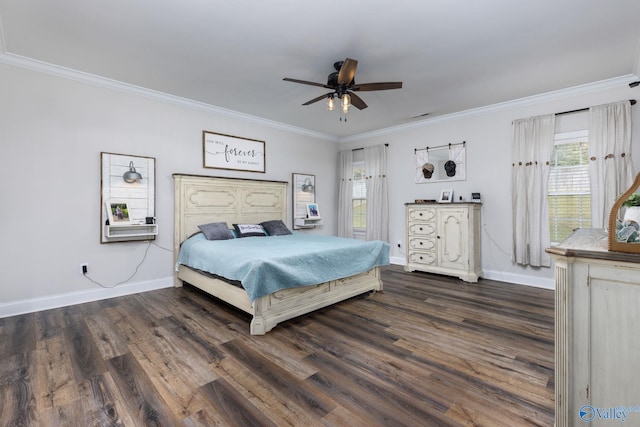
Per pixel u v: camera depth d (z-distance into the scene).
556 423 1.35
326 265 3.22
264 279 2.65
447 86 3.76
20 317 2.98
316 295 3.16
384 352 2.30
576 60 3.11
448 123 5.00
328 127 5.75
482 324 2.83
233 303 3.02
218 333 2.64
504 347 2.37
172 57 3.04
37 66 3.15
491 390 1.82
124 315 3.06
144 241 3.93
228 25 2.50
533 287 4.10
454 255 4.55
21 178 3.10
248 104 4.45
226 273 3.00
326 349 2.35
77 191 3.42
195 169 4.41
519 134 4.22
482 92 3.97
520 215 4.20
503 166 4.43
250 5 2.24
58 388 1.84
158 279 4.05
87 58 3.07
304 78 3.54
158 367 2.08
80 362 2.14
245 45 2.81
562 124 3.94
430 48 2.86
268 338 2.55
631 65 3.23
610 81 3.57
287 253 3.03
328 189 6.46
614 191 3.52
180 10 2.30
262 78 3.54
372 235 5.92
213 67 3.27
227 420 1.57
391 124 5.52
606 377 1.23
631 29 2.55
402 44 2.79
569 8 2.28
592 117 3.67
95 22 2.45
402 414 1.62
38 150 3.19
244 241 3.99
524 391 1.81
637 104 3.45
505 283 4.31
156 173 4.03
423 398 1.75
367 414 1.62
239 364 2.12
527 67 3.27
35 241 3.18
